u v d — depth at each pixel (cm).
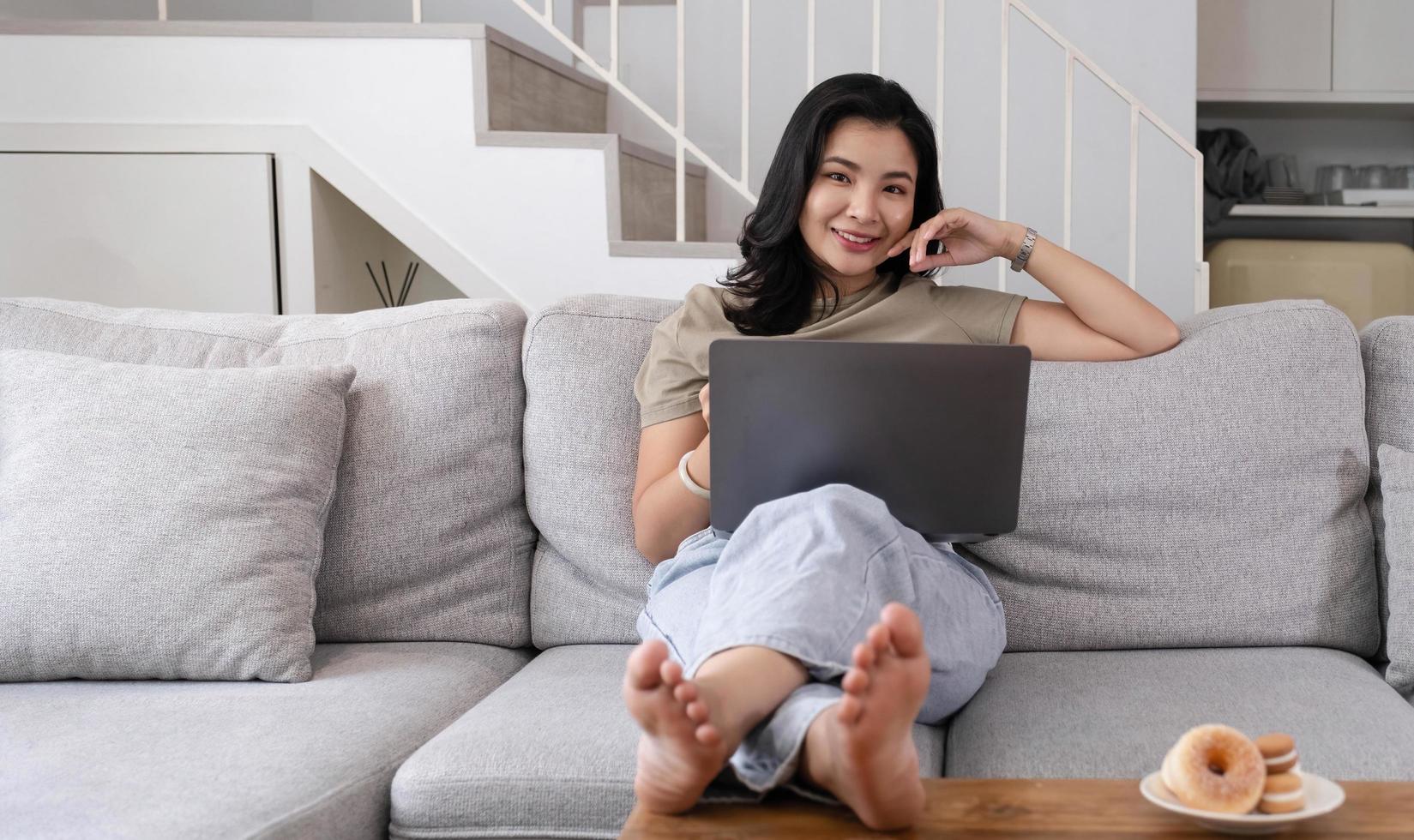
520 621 166
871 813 85
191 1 390
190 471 147
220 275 299
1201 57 408
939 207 170
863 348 124
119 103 295
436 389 164
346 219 321
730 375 126
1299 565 149
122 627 140
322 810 110
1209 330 159
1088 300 160
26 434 151
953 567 131
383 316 174
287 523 149
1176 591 150
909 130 159
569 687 137
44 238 300
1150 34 350
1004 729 123
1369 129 436
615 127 393
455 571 164
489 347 166
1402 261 396
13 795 105
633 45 393
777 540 112
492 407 165
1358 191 408
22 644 140
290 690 139
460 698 143
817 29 379
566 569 164
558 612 163
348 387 163
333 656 155
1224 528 151
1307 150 438
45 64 295
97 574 141
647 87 393
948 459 126
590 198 291
